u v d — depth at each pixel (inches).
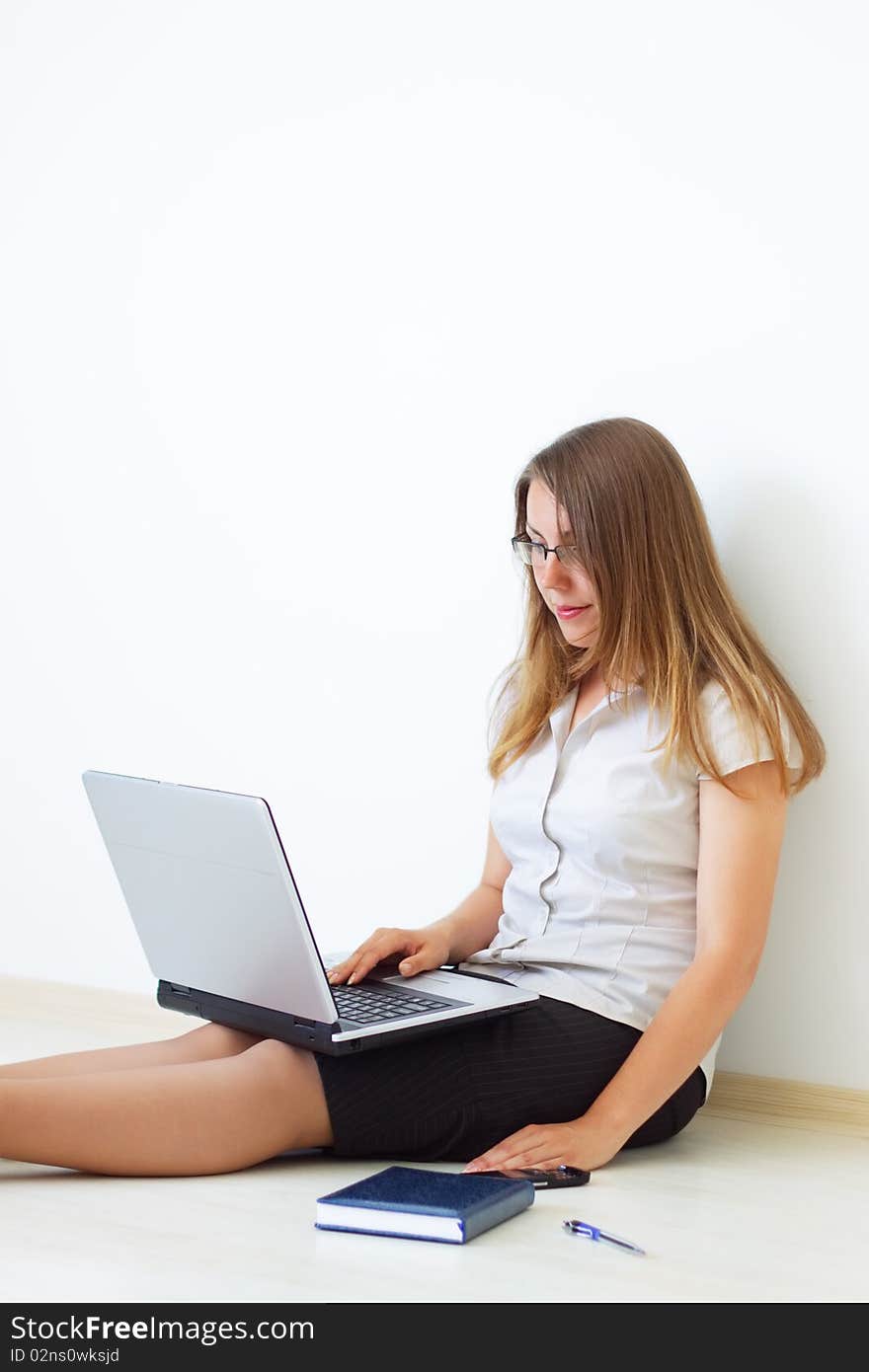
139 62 94.0
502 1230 54.0
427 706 85.5
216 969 63.7
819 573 73.2
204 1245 51.3
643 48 77.6
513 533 82.3
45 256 97.9
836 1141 71.5
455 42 83.4
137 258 94.7
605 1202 58.4
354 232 87.1
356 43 86.7
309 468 89.0
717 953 64.1
